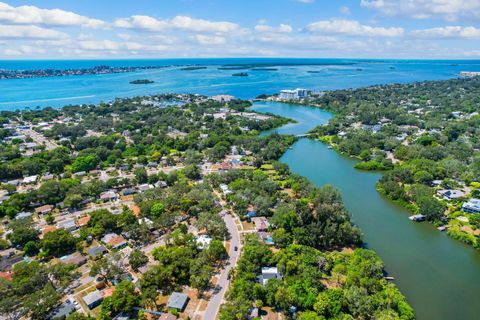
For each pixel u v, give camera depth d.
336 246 147.25
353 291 108.25
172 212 166.50
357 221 172.00
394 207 188.75
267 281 116.38
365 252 133.00
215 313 105.69
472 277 129.88
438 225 165.50
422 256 142.50
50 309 106.50
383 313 100.44
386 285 117.88
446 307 114.19
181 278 120.19
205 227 152.50
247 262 124.88
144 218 161.88
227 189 199.88
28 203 179.12
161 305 109.06
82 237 145.50
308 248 135.38
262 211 168.88
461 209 178.88
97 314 105.12
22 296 111.06
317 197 177.88
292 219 151.50
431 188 199.25
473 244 149.00
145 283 113.44
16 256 134.75
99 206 181.25
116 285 118.00
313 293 109.50
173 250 130.62
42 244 137.75
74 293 114.81
